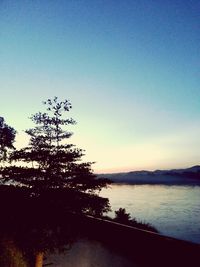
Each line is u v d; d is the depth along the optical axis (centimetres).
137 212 8006
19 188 1041
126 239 1545
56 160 1045
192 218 6581
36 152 1051
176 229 4966
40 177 1052
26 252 1054
